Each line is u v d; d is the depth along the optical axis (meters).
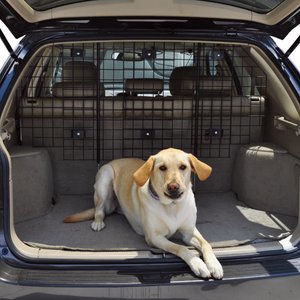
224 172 3.24
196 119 3.07
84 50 3.22
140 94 3.19
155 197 2.27
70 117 3.04
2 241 2.07
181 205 2.29
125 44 3.38
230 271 2.06
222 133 3.15
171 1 2.12
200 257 2.20
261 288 2.03
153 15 2.20
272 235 2.52
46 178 2.83
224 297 2.01
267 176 2.87
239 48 3.20
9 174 2.07
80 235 2.53
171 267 2.08
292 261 2.16
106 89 3.53
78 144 3.10
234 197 3.19
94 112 3.04
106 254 2.11
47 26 2.26
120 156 3.14
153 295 1.98
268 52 2.37
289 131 2.80
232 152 3.21
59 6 2.19
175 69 3.27
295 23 2.31
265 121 3.21
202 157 3.20
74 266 2.07
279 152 2.82
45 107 3.02
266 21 2.29
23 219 2.73
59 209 2.94
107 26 2.26
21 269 2.06
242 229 2.62
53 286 1.96
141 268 2.07
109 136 3.10
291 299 2.08
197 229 2.62
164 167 2.20
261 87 3.17
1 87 2.20
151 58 3.16
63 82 3.05
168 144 3.14
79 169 3.14
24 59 2.25
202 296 2.00
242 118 3.16
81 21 2.25
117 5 2.14
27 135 3.06
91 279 1.99
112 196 2.83
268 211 2.91
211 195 3.22
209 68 3.40
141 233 2.53
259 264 2.13
